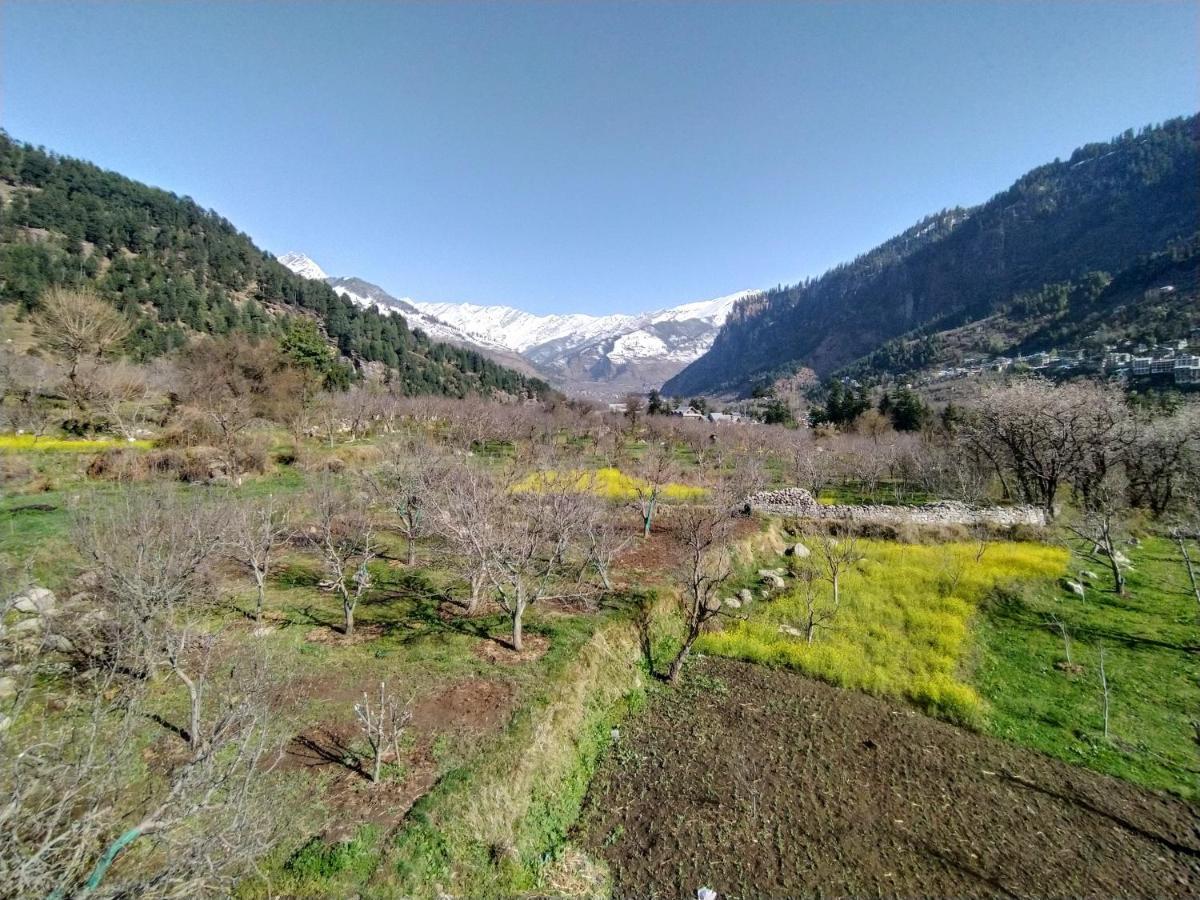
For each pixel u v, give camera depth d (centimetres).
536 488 2331
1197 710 1455
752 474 3491
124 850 649
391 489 2317
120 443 2950
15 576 1133
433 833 827
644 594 1833
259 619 1408
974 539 2769
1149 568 2558
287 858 748
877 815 1083
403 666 1270
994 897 904
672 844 997
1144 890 925
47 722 867
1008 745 1330
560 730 1173
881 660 1673
